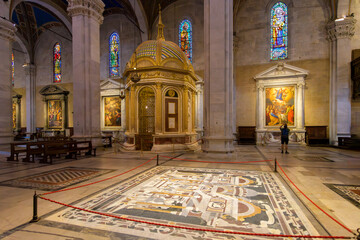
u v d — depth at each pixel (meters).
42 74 24.44
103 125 20.72
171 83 11.61
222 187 4.99
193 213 3.56
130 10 19.80
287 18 16.77
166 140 11.52
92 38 12.40
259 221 3.24
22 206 3.90
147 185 5.18
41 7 20.17
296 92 15.70
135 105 12.10
